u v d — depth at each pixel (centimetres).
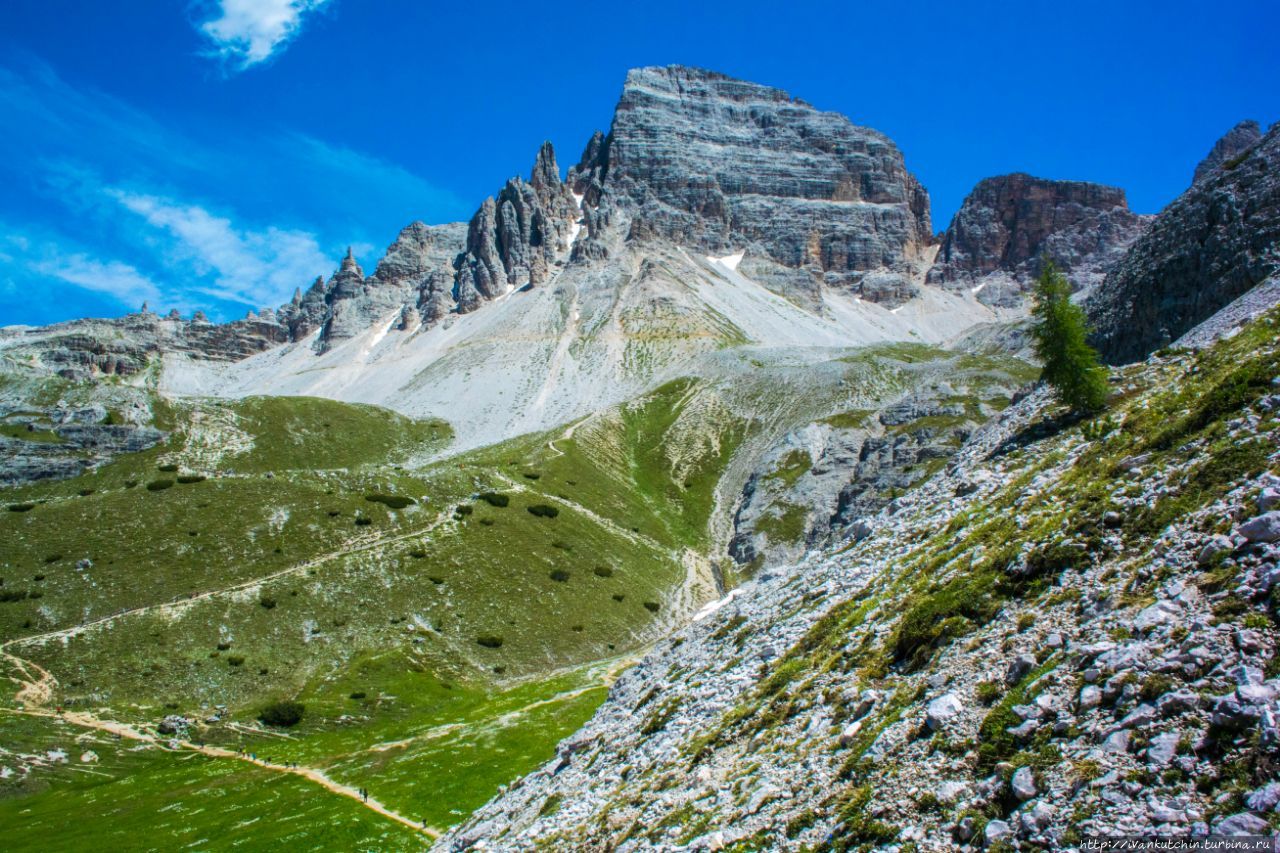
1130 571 2217
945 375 19438
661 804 2764
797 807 2195
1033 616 2320
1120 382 4903
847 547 4747
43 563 12144
